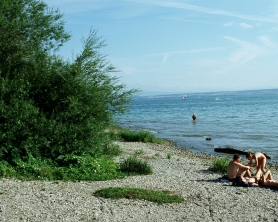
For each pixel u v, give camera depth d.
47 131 13.56
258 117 56.31
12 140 13.12
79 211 8.98
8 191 10.48
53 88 14.09
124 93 15.86
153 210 9.31
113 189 10.80
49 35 15.02
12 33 14.04
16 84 13.33
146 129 44.34
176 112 82.38
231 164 13.04
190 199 10.54
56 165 13.66
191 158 22.36
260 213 9.24
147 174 14.48
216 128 43.03
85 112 14.34
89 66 14.80
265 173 12.60
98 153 14.95
